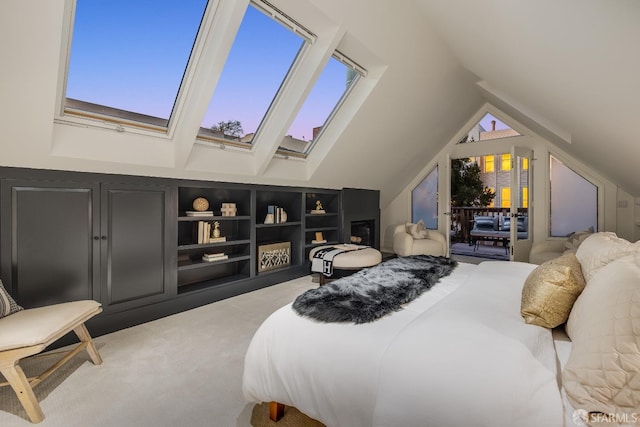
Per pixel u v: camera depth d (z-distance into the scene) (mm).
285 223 4109
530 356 996
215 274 3641
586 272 1395
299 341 1292
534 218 5035
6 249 2045
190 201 3408
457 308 1368
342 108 3617
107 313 2492
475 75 3912
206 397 1650
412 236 5285
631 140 2107
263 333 1428
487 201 8320
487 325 1187
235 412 1537
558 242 4094
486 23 1975
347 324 1317
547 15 1359
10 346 1431
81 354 2109
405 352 1057
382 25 2684
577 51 1467
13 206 2070
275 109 3184
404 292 1699
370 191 5523
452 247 7566
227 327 2590
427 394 939
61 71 1966
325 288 1761
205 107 2496
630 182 3627
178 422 1465
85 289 2385
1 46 1540
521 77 2508
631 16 982
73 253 2328
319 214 4617
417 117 4328
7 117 1801
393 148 4703
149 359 2045
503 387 875
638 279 921
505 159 8102
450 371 953
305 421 1471
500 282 1813
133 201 2656
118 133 2420
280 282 4070
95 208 2432
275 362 1334
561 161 4832
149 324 2660
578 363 868
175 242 2945
